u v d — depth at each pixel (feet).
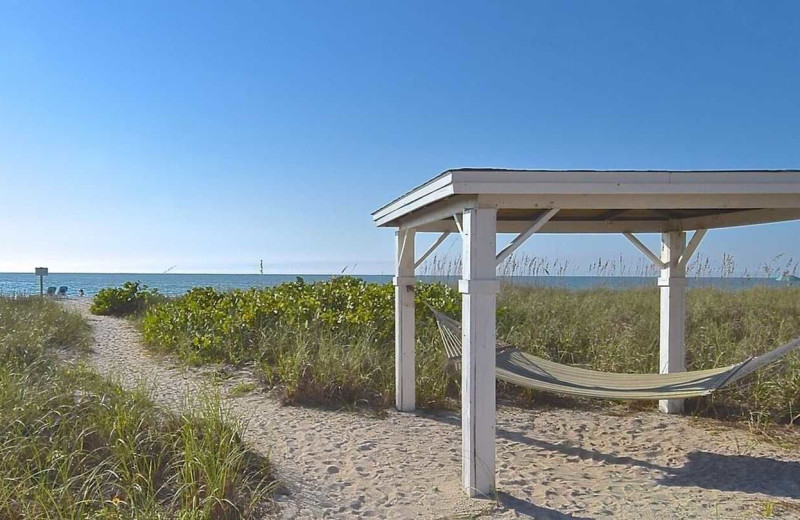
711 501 15.79
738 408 24.41
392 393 25.49
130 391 20.54
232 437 16.33
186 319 36.86
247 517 14.14
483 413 15.44
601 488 16.84
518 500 15.64
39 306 48.47
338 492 16.20
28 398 17.84
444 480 17.20
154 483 15.07
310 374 25.90
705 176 14.78
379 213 23.53
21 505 13.35
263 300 37.01
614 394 17.67
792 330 31.96
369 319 31.76
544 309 37.19
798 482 17.25
